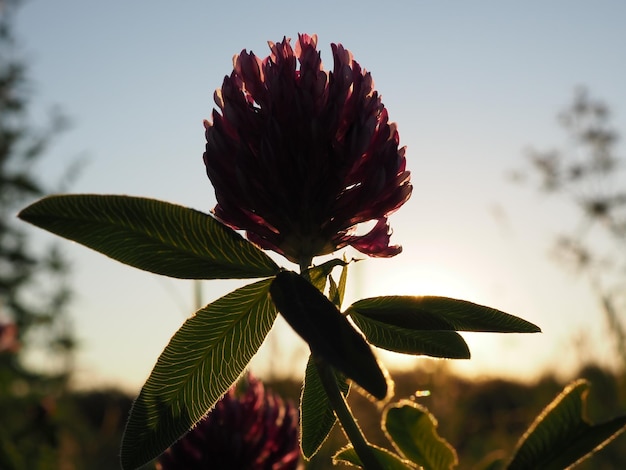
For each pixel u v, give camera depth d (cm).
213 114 12
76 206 10
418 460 13
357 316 12
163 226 11
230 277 11
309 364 12
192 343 11
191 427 12
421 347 12
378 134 12
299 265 12
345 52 12
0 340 52
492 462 14
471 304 11
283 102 11
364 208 12
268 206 11
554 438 11
